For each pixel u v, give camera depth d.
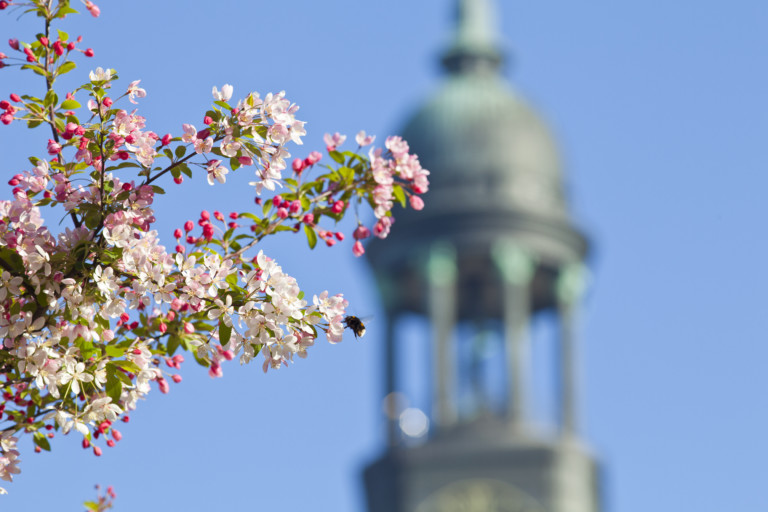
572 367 85.44
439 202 87.12
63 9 10.76
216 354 11.17
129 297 10.70
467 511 79.12
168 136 10.87
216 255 10.74
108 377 10.72
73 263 10.62
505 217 86.88
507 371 83.31
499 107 93.94
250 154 10.88
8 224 10.63
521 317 85.00
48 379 10.49
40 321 10.47
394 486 80.38
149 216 10.92
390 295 86.62
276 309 10.63
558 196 89.75
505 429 81.62
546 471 80.00
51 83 10.75
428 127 93.19
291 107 10.92
